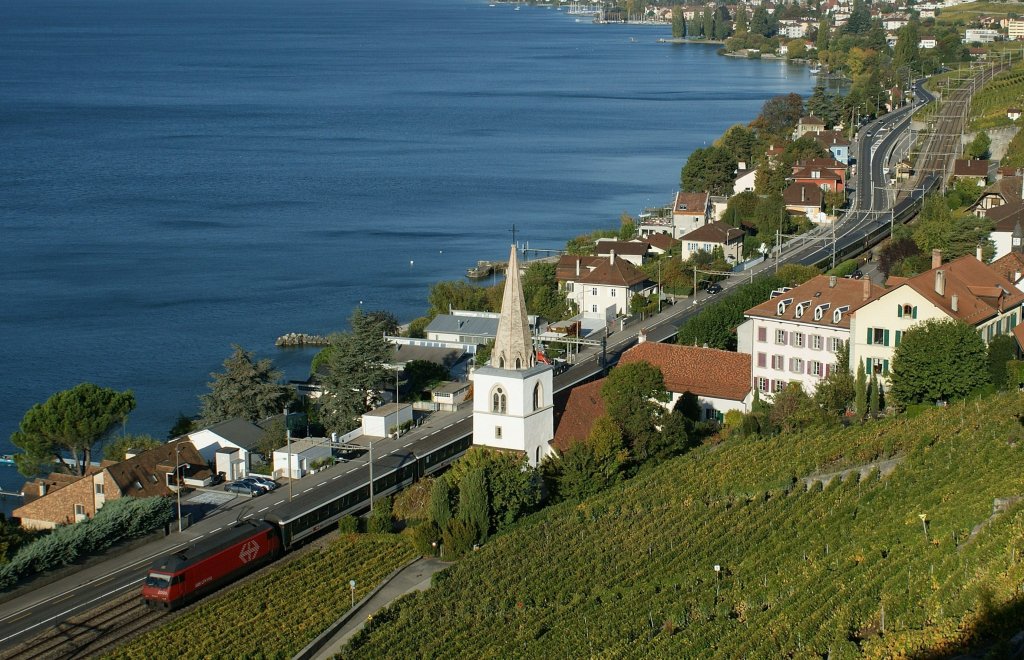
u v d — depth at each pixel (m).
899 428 158.12
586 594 124.44
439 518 144.00
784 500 141.00
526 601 123.44
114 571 136.88
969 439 148.38
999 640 97.06
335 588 131.50
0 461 188.25
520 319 156.25
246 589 131.12
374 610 125.75
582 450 152.25
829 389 166.38
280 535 142.25
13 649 118.94
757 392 175.88
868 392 170.62
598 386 174.38
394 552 140.75
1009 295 183.75
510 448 156.25
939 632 100.19
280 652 116.38
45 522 157.38
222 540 135.00
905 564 117.12
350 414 183.38
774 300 185.38
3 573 130.50
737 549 130.00
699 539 133.25
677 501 143.88
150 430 198.38
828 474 149.25
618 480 154.38
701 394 180.75
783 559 126.50
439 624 119.75
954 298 173.88
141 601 129.38
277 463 166.00
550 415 160.12
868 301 173.38
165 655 116.75
